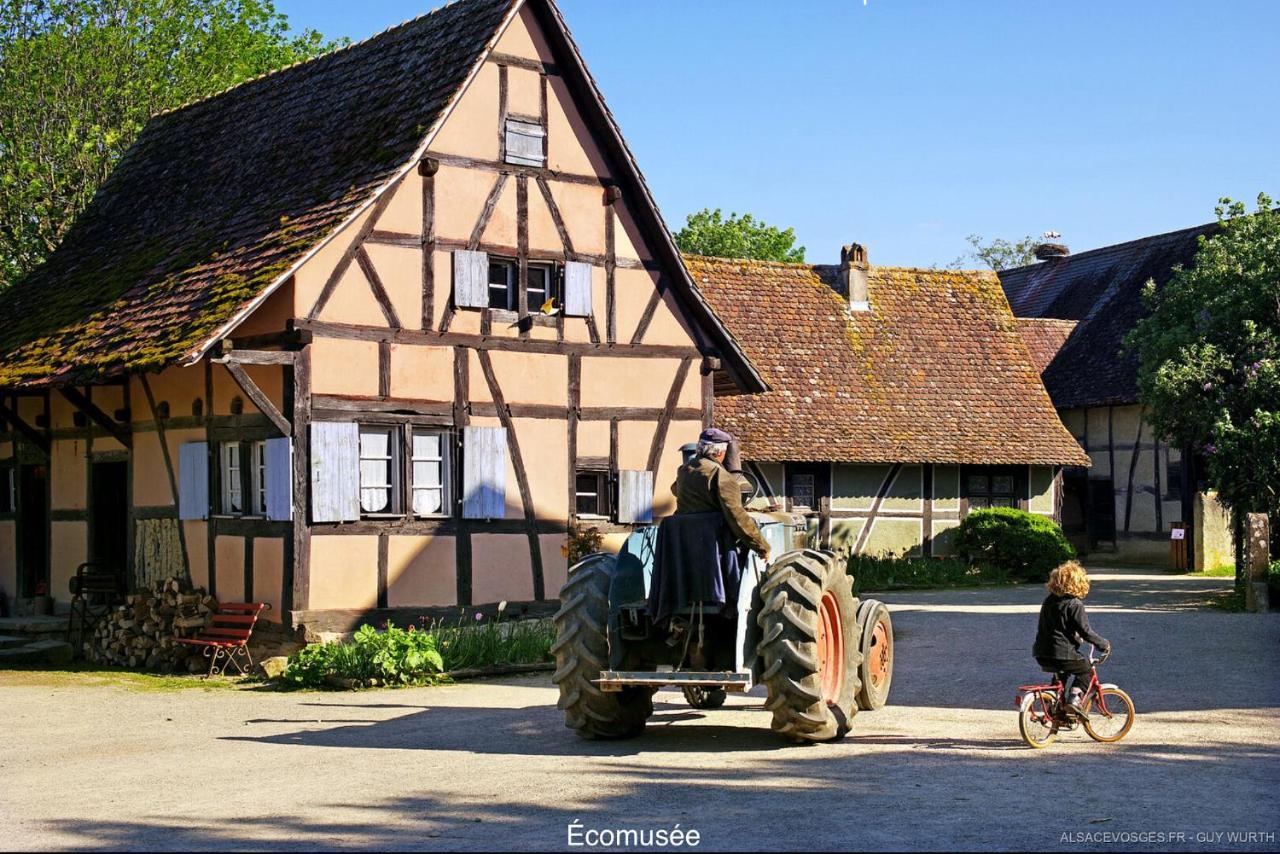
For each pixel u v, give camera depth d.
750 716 11.34
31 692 14.84
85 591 19.28
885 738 9.99
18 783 9.33
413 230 17.52
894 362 30.05
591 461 19.08
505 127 18.39
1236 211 23.58
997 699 11.91
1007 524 27.77
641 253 19.70
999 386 30.52
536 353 18.61
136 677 16.23
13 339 20.94
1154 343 23.16
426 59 19.00
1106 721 10.30
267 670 15.32
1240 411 21.55
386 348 17.19
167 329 16.70
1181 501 31.95
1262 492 20.62
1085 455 29.72
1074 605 9.48
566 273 18.88
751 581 9.93
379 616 16.92
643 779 8.61
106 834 7.51
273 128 21.11
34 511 21.58
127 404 19.14
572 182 19.03
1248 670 13.13
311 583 16.38
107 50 31.50
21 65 30.91
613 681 9.65
